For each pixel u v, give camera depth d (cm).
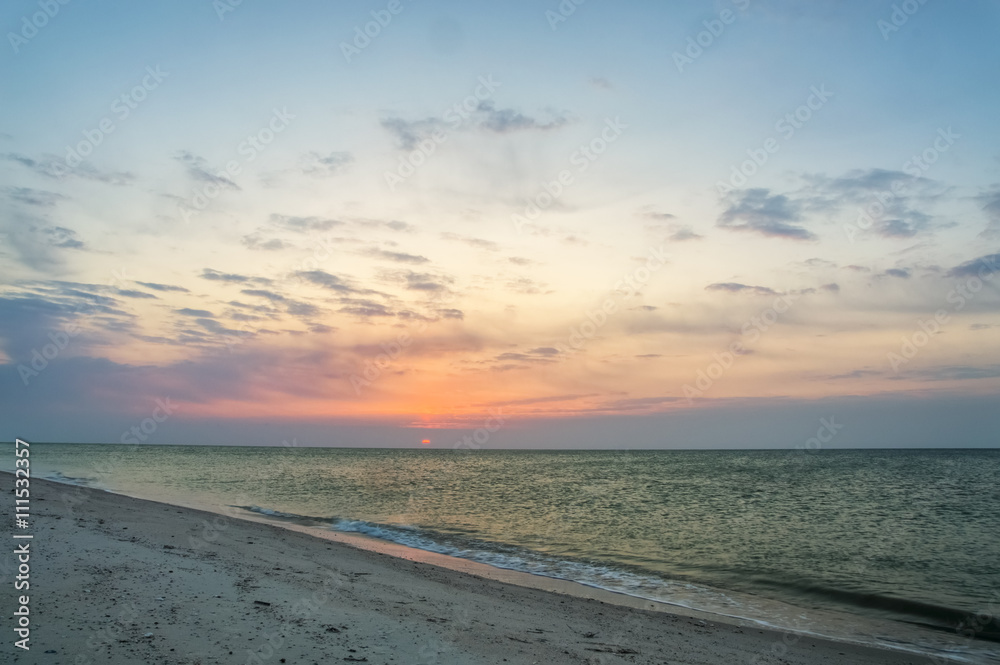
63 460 7581
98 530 1489
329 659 729
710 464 12025
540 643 913
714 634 1091
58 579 945
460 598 1183
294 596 1027
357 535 2214
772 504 3909
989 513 3447
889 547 2250
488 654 826
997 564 1931
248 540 1631
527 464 12300
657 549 2125
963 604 1414
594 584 1550
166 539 1488
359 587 1170
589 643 948
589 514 3206
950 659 1024
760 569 1797
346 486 4938
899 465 10850
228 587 1035
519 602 1209
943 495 4669
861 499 4322
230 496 3612
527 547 2094
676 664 881
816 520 3075
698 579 1648
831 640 1112
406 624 930
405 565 1520
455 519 2841
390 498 3903
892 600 1438
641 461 14562
